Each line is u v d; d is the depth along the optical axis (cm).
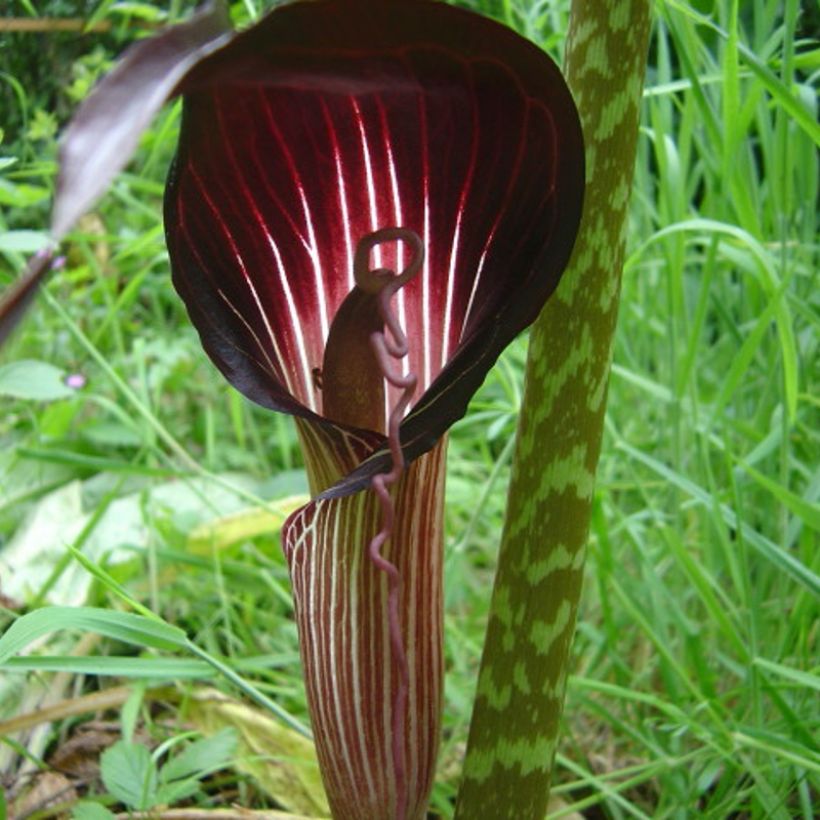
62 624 26
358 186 23
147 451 50
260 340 23
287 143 22
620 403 46
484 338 21
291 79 18
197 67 17
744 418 41
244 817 31
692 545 41
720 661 38
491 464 49
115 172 14
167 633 27
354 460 22
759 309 39
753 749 33
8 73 46
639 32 21
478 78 19
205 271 22
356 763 23
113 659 27
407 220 23
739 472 40
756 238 33
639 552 36
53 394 34
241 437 52
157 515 48
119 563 42
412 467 22
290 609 45
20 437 54
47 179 45
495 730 24
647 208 42
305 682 23
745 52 28
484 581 48
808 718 33
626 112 21
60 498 47
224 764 31
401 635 23
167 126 37
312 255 23
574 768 32
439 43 18
